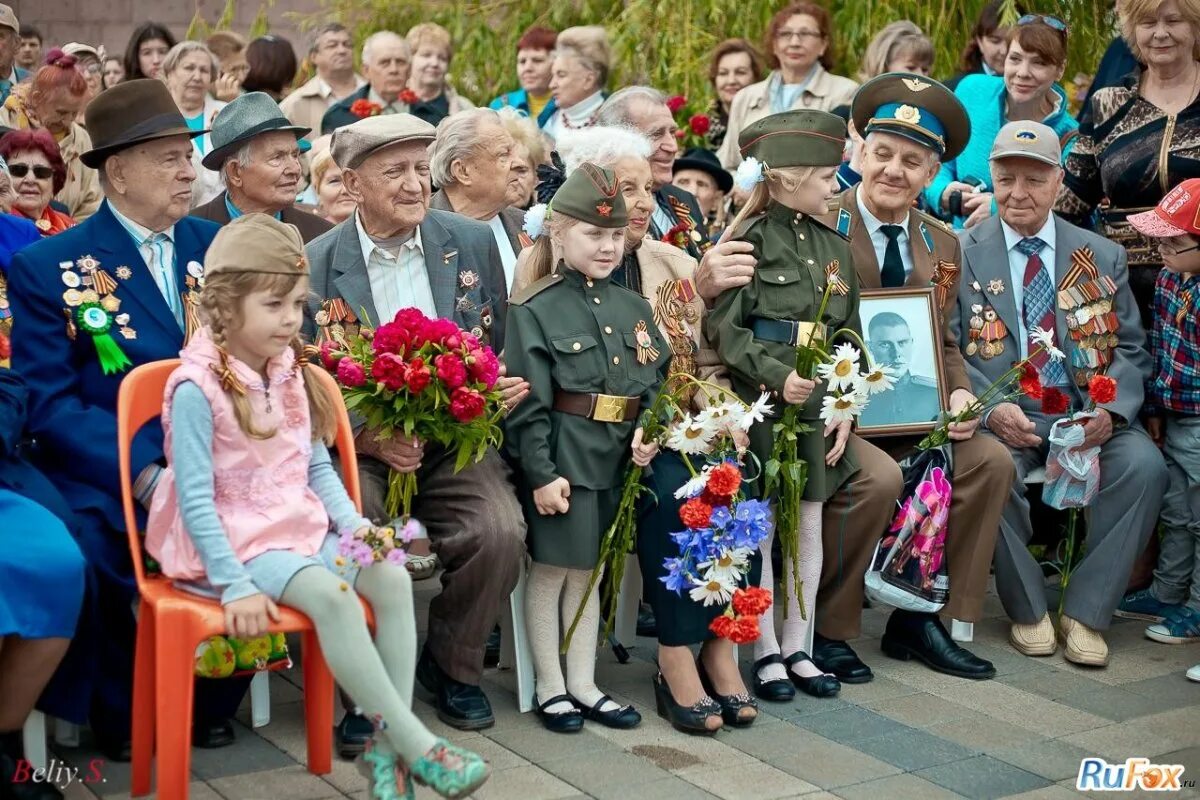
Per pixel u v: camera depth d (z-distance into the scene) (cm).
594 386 436
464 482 435
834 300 483
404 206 451
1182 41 577
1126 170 595
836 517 492
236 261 359
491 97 1011
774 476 466
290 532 369
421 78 857
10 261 424
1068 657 514
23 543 364
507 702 461
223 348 367
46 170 510
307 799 378
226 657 379
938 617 512
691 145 835
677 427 423
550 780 397
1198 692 485
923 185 523
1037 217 548
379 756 351
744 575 449
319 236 482
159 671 343
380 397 412
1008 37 657
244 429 364
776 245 479
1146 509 520
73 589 365
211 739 413
